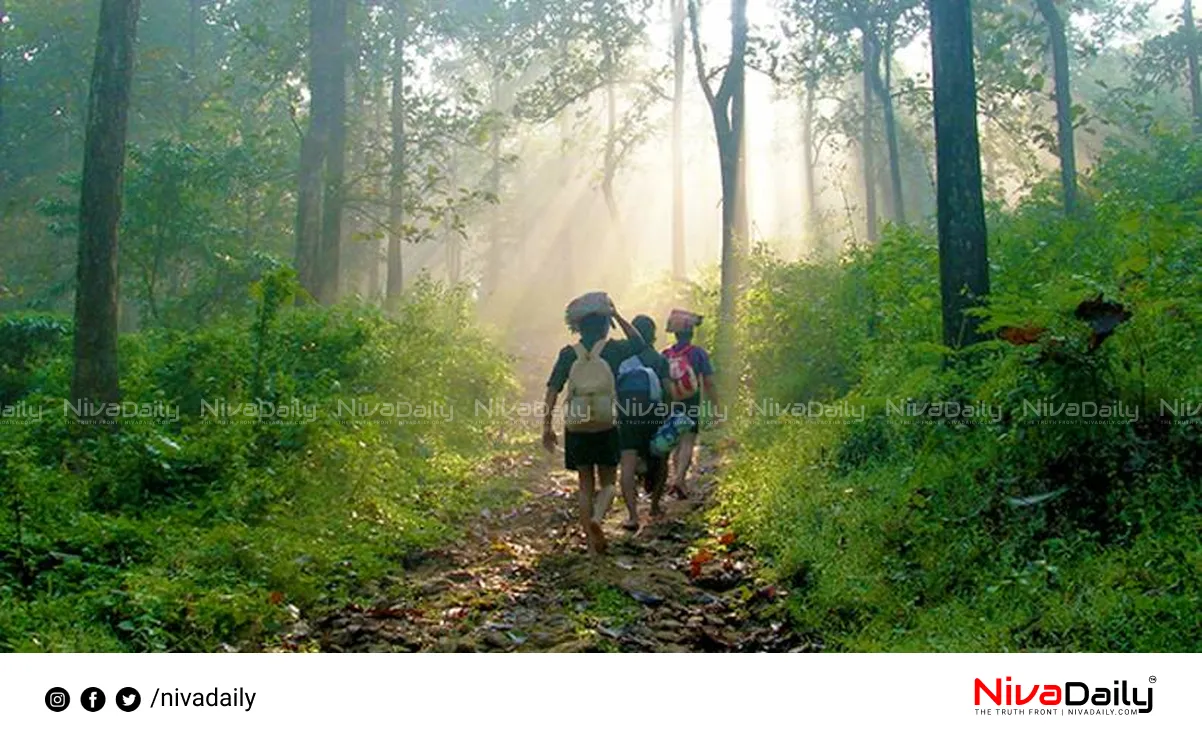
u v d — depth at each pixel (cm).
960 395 741
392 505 879
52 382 1362
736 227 2230
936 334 898
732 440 1201
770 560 705
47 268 3381
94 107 988
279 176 2389
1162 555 501
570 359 783
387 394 1303
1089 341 623
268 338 1136
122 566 654
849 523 678
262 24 2461
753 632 589
